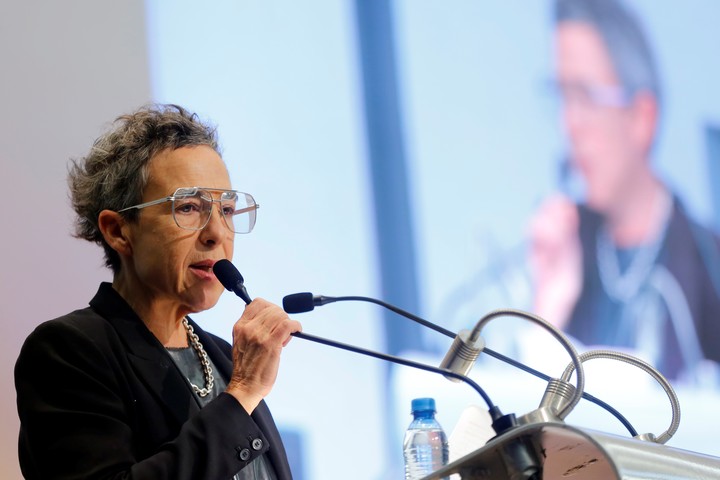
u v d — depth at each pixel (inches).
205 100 339.3
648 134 433.4
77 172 214.2
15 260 293.4
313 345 345.1
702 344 425.4
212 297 201.0
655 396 406.0
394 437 351.9
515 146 404.2
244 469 197.5
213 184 202.2
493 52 407.5
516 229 397.1
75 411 181.0
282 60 358.9
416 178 380.8
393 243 370.3
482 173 394.9
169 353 201.2
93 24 319.0
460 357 163.8
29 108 303.3
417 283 371.9
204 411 179.0
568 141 415.5
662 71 442.0
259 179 346.6
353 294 357.4
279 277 344.2
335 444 341.4
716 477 141.9
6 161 297.1
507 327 385.1
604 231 415.2
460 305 378.9
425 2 395.9
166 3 335.9
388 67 382.9
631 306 414.0
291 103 358.0
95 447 176.7
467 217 387.9
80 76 313.6
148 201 199.5
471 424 197.5
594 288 408.2
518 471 135.6
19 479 284.0
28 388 186.7
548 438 133.5
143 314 202.4
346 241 359.9
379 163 373.4
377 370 354.3
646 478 128.0
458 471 137.8
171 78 333.4
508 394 376.8
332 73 369.1
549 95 415.5
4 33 303.3
